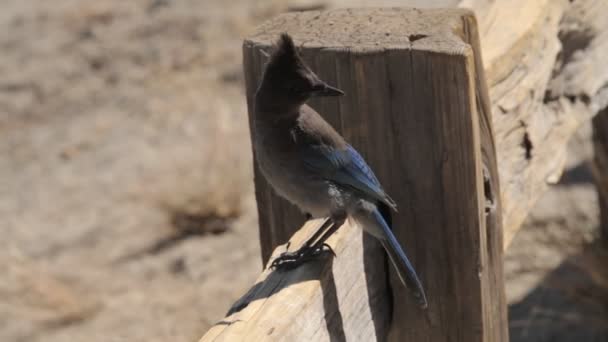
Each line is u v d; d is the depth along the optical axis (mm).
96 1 27672
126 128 21781
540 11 8828
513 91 8414
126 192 19500
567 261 14695
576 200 16359
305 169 7730
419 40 7078
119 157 20703
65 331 15969
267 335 5848
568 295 14492
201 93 22688
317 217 7926
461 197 7074
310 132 7703
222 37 24766
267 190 8391
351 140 7312
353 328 7031
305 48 7332
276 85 7590
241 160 20031
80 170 20516
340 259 7000
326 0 25266
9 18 27344
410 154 7121
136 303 16391
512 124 8438
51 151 21312
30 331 16031
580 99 9484
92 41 25453
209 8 26234
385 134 7164
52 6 27828
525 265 14945
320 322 6516
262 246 8570
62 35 25953
